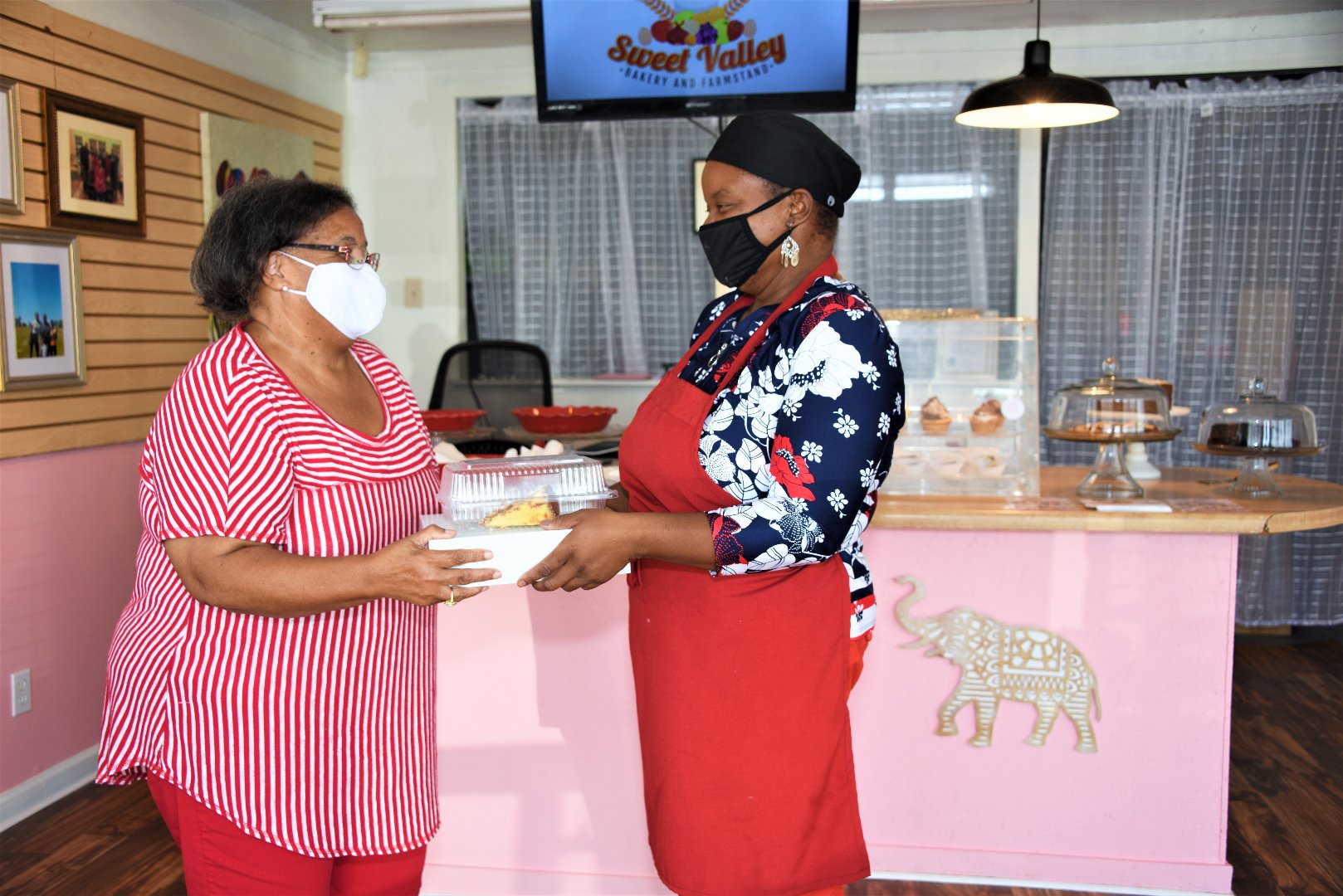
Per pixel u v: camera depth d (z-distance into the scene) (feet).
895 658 7.56
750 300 5.08
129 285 10.37
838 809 4.82
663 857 4.87
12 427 8.94
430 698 4.96
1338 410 14.01
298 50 13.75
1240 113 13.82
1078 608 7.40
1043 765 7.52
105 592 10.10
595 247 15.16
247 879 4.40
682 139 14.88
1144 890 7.50
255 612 4.13
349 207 4.54
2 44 8.75
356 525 4.42
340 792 4.46
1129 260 14.19
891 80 14.16
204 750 4.29
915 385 7.74
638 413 5.16
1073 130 14.12
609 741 7.34
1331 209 13.79
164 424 4.17
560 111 10.52
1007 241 14.39
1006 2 10.39
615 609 7.24
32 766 9.27
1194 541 7.27
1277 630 14.51
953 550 7.44
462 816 7.51
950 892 7.55
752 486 4.56
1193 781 7.41
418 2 10.50
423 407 15.47
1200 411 14.24
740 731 4.66
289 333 4.45
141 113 10.56
